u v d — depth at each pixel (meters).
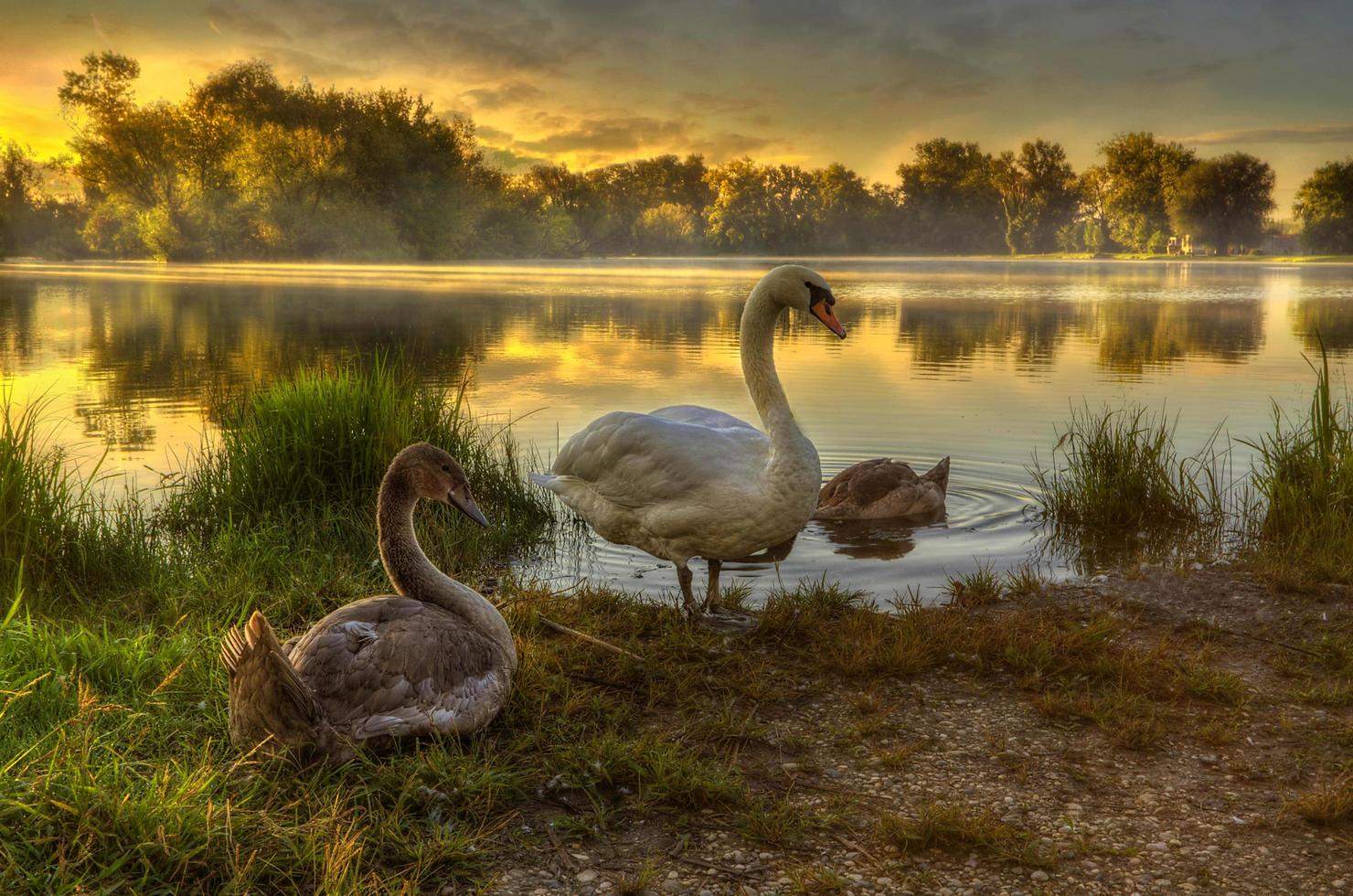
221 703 4.41
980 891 3.38
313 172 74.31
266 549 6.91
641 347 20.94
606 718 4.58
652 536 6.01
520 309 31.84
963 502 9.02
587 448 6.16
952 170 155.00
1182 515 8.38
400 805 3.68
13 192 104.44
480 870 3.46
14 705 4.14
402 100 81.88
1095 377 15.99
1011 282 57.06
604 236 135.12
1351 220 112.19
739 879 3.44
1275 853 3.59
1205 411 12.48
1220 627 5.93
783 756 4.35
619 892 3.37
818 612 6.08
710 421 6.55
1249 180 124.44
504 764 4.11
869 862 3.55
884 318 28.97
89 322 26.08
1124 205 137.25
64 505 6.57
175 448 10.27
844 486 8.71
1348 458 7.85
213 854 3.33
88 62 71.88
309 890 3.31
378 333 23.62
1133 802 3.97
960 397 14.02
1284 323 26.55
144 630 5.37
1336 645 5.46
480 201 93.25
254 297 36.88
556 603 6.15
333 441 8.09
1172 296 40.28
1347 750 4.39
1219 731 4.48
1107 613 6.10
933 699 4.99
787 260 123.88
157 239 75.38
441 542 7.51
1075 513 8.45
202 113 76.88
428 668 4.07
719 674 5.20
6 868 3.15
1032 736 4.56
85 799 3.36
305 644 4.15
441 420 9.09
